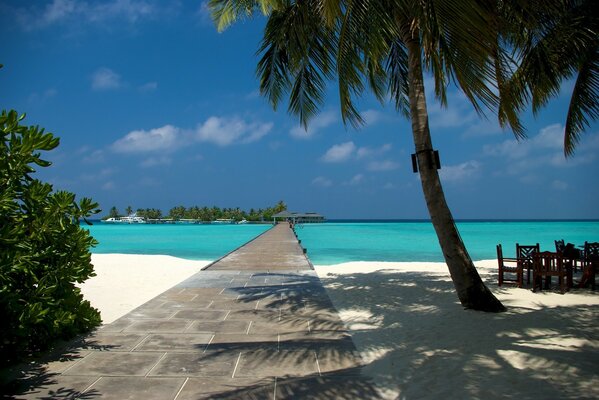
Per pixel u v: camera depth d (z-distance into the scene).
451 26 4.18
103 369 4.01
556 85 7.74
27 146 4.07
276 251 17.70
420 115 6.57
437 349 4.64
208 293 8.09
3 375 3.63
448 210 6.65
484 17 4.02
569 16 6.57
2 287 3.82
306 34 7.01
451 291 8.40
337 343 4.93
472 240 33.62
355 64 6.08
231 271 11.45
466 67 4.28
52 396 3.39
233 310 6.63
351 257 19.44
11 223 4.04
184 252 23.09
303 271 11.51
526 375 3.78
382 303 7.34
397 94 9.23
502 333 5.20
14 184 4.20
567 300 7.44
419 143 6.59
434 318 6.12
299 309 6.75
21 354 4.34
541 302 7.25
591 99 7.65
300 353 4.54
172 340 4.98
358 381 3.75
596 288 8.66
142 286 9.63
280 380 3.77
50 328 4.38
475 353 4.43
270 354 4.50
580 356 4.26
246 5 9.12
